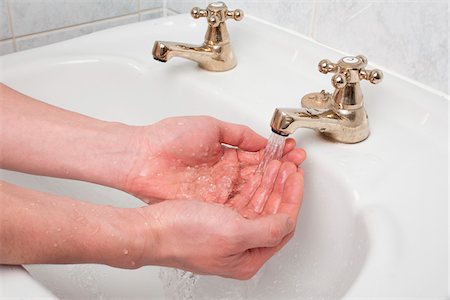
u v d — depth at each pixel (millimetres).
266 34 736
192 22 813
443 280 401
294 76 688
